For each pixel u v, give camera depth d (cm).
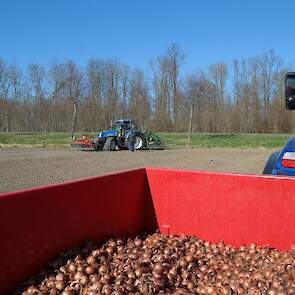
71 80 5309
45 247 337
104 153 1881
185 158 1612
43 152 1930
